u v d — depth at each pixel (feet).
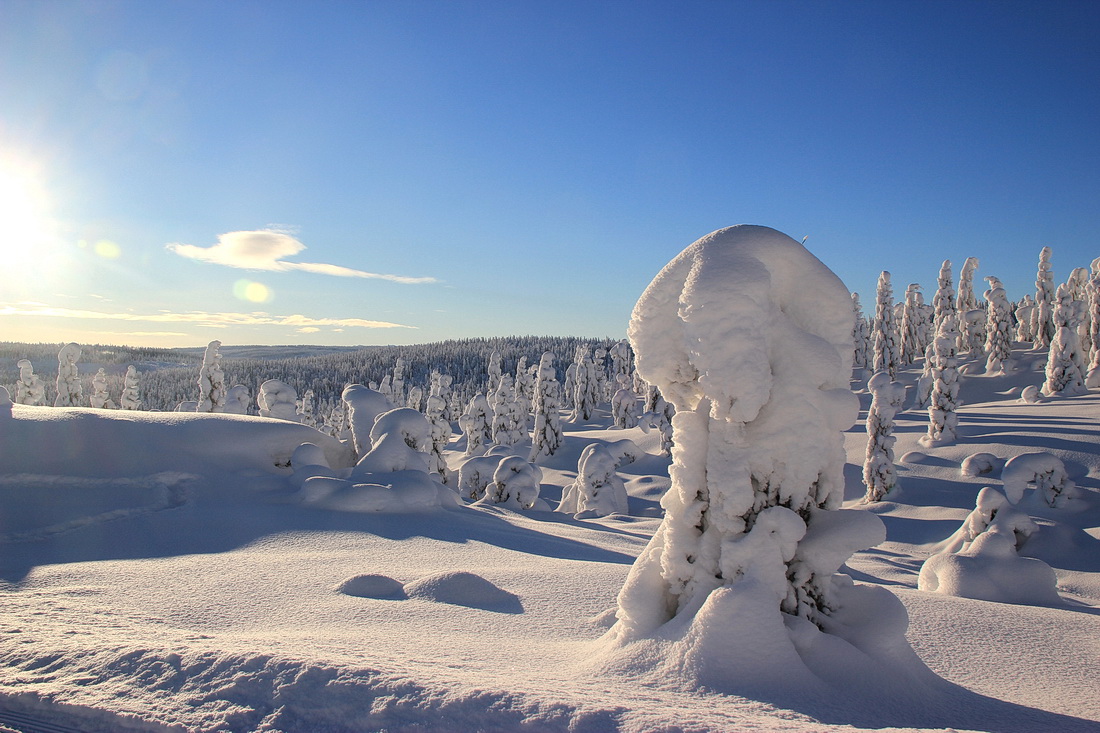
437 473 118.52
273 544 41.68
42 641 16.22
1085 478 100.73
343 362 543.39
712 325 19.31
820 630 18.74
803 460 19.66
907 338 275.18
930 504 104.99
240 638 18.02
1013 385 204.33
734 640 16.74
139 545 40.24
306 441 69.87
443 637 21.20
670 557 20.16
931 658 21.81
